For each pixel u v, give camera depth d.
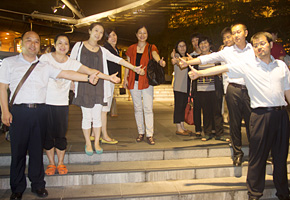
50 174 3.19
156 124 5.70
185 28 13.85
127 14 11.69
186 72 4.39
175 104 4.61
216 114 4.23
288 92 2.92
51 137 3.12
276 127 2.85
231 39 3.69
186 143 4.12
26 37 2.64
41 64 2.77
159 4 10.29
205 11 11.70
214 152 3.93
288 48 9.98
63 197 2.93
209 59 3.33
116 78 2.90
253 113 2.94
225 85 4.40
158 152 3.79
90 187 3.21
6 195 3.00
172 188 3.20
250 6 10.31
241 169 3.60
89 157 3.64
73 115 6.87
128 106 9.07
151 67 3.90
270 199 3.29
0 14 14.12
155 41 18.12
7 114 2.61
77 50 3.45
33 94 2.71
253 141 2.94
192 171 3.49
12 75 2.65
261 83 2.83
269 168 3.72
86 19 12.81
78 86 3.38
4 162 3.46
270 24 10.05
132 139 4.36
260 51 2.77
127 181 3.36
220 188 3.21
